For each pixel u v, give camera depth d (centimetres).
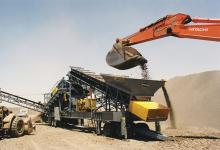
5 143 1577
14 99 3058
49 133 2109
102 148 1345
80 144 1499
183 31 1299
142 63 1477
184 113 2788
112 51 1504
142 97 1703
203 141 1452
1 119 1797
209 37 1250
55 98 2797
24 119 2033
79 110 2334
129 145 1422
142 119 1568
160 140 1572
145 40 1427
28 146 1457
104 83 1919
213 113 2500
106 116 1822
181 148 1262
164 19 1367
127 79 1647
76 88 2542
